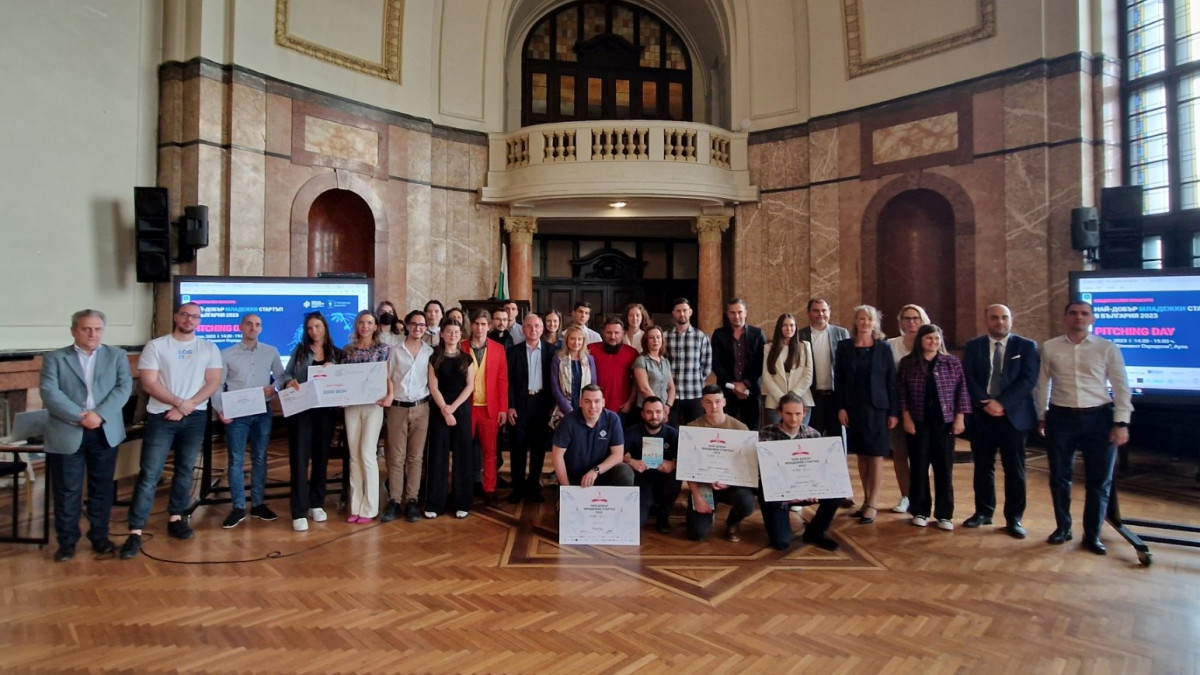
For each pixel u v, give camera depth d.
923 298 9.14
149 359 4.04
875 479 4.61
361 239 9.65
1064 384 4.11
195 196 7.68
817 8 9.88
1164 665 2.64
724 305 11.27
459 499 4.70
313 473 4.62
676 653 2.73
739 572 3.65
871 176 9.40
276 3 8.41
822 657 2.70
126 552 3.81
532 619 3.05
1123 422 3.93
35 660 2.64
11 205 6.50
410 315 4.68
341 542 4.14
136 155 7.58
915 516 4.56
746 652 2.74
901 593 3.36
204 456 4.98
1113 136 7.87
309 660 2.66
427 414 4.72
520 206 10.55
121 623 2.98
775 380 4.99
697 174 9.99
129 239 7.48
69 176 6.96
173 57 7.79
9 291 6.48
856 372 4.61
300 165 8.65
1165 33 7.61
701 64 13.10
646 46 13.09
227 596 3.29
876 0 9.31
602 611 3.14
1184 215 7.44
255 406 4.38
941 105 8.75
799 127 10.12
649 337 4.91
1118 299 5.69
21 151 6.57
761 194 10.41
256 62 8.20
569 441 4.27
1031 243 7.98
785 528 4.04
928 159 8.86
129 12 7.50
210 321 5.82
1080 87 7.68
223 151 7.96
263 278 5.99
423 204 10.02
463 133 10.48
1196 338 5.35
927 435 4.52
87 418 3.71
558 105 12.74
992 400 4.32
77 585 3.42
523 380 5.11
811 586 3.46
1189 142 7.44
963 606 3.20
